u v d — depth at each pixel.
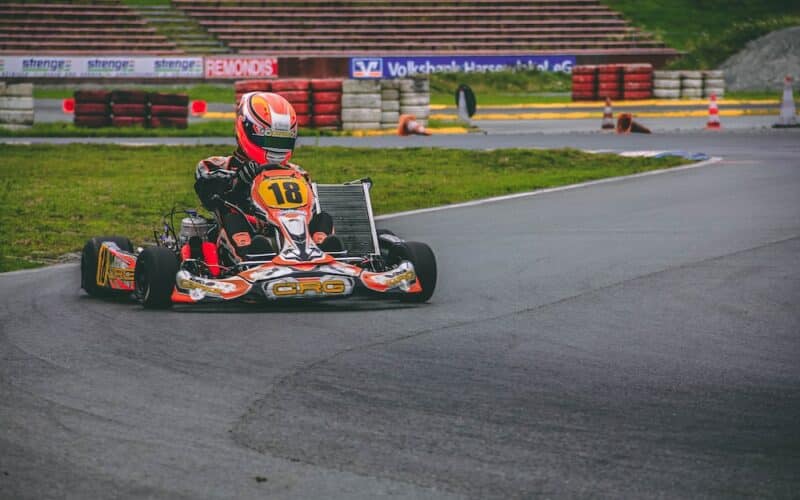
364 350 17.38
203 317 20.19
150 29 112.88
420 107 70.38
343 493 11.28
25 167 48.69
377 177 45.25
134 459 12.25
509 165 48.94
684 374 16.03
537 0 125.69
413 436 13.04
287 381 15.45
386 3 123.56
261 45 113.31
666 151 52.25
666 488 11.39
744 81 108.50
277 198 21.25
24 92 68.81
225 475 11.77
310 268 20.39
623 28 121.88
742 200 36.41
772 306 21.00
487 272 25.11
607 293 22.38
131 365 16.44
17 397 14.66
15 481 11.59
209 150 55.84
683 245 28.16
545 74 114.31
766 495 11.21
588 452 12.48
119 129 68.50
